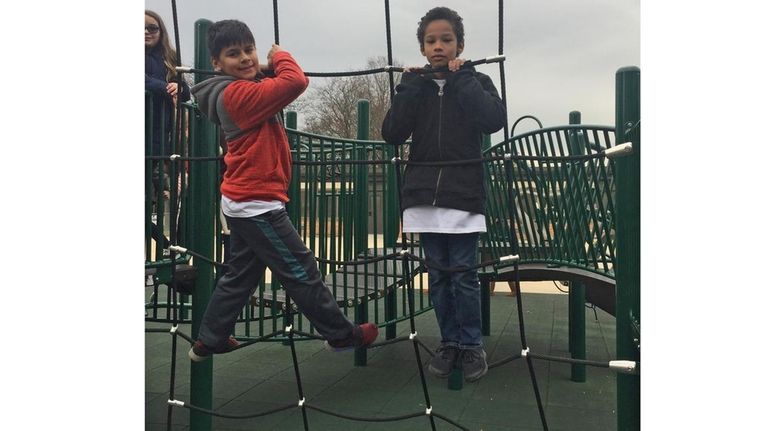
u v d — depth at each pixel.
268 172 1.88
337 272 3.72
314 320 1.92
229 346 2.02
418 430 2.37
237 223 1.90
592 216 2.74
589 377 3.20
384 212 3.70
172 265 2.01
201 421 2.31
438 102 2.28
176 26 2.00
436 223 2.21
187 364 3.54
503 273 3.10
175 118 2.35
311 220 3.12
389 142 2.35
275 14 1.97
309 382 3.11
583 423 2.46
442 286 2.30
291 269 1.88
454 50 2.19
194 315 2.35
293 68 1.87
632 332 1.74
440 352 2.29
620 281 1.76
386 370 3.37
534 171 3.08
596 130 2.68
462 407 2.67
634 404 1.68
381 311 5.44
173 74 2.93
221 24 1.94
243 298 2.00
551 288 7.05
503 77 1.68
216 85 1.91
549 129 2.90
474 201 2.20
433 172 2.24
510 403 2.73
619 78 1.79
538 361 3.56
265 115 1.85
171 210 2.44
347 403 2.74
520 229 3.20
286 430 2.38
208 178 2.35
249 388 3.00
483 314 4.32
